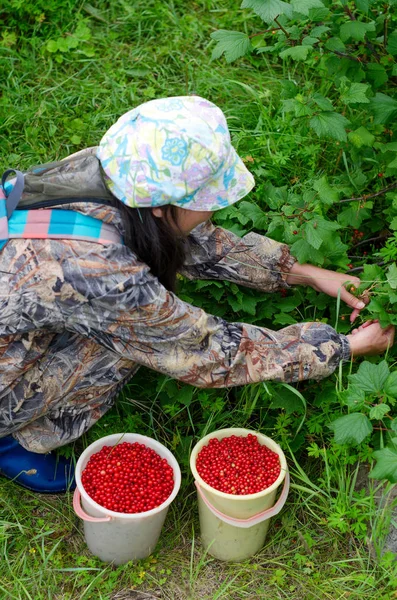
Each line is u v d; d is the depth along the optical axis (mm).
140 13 3881
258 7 2346
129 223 2053
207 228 2572
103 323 2133
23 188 2080
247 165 3066
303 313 2869
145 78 3695
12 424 2348
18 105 3594
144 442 2484
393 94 2926
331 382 2574
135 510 2273
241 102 3494
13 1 3834
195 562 2434
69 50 3801
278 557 2422
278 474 2320
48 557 2344
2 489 2578
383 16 2775
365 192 3064
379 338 2416
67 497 2588
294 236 2574
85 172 2080
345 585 2324
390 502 2398
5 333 2129
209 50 3746
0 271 2066
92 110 3576
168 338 2176
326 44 2709
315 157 3090
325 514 2510
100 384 2414
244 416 2686
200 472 2340
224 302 2809
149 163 1927
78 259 2043
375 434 2461
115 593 2338
